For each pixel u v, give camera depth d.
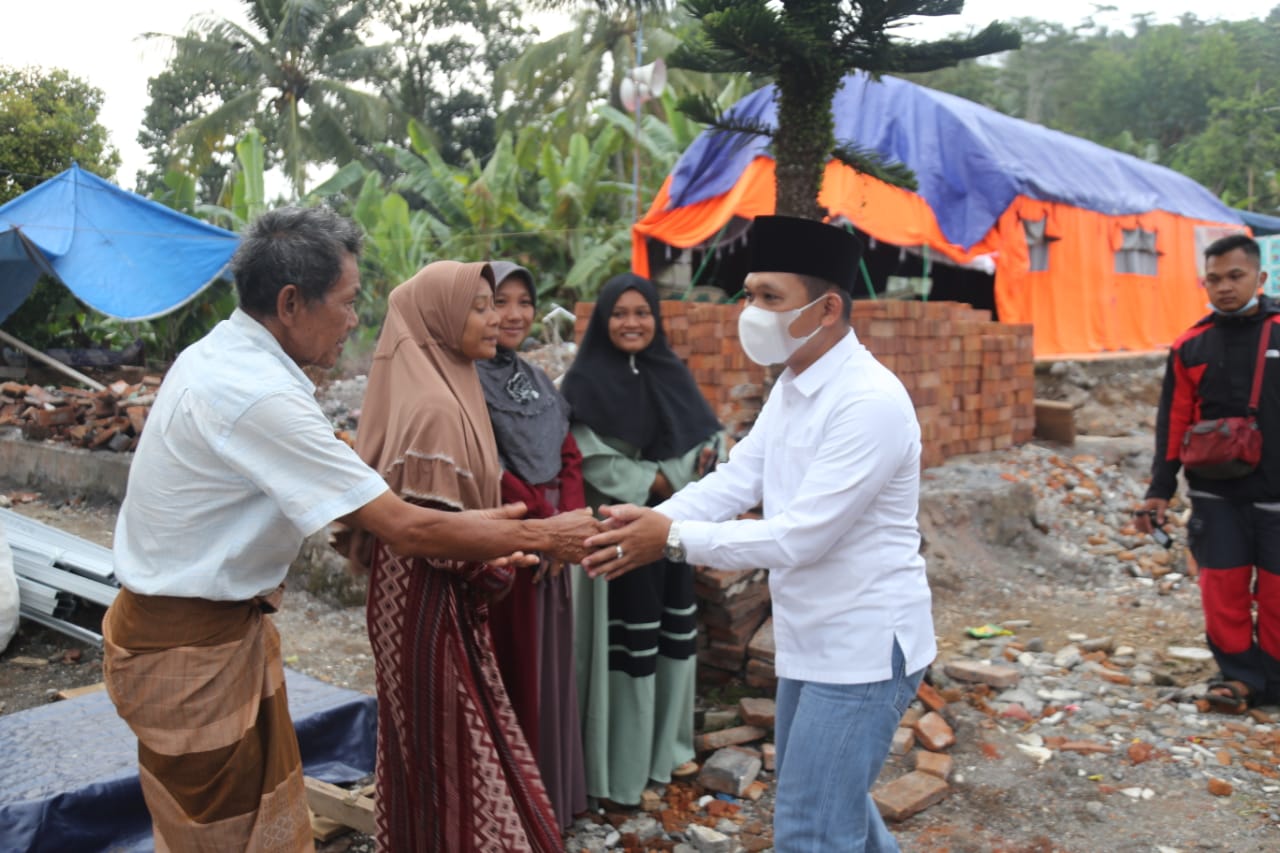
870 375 2.20
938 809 3.28
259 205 15.91
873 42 4.73
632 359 3.40
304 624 5.18
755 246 2.28
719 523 2.35
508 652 2.87
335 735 3.39
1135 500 6.93
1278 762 3.48
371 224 16.06
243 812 2.04
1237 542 3.93
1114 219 12.75
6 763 2.90
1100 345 12.41
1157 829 3.10
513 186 16.36
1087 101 37.22
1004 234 10.78
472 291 2.52
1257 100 30.36
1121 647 4.57
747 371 5.68
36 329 14.18
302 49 26.02
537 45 25.38
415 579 2.35
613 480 3.28
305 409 1.91
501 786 2.32
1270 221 17.69
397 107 27.97
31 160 15.18
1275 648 3.89
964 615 5.12
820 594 2.21
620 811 3.34
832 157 5.21
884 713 2.20
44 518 7.70
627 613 3.29
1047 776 3.44
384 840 2.47
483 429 2.62
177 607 1.94
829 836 2.16
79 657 4.77
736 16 4.35
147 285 10.76
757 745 3.72
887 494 2.19
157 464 1.92
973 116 11.39
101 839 2.76
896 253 12.72
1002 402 7.57
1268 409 3.82
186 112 35.44
